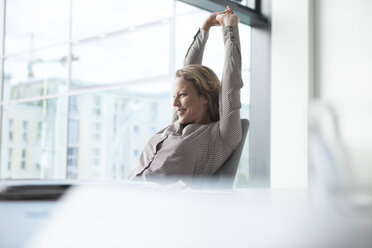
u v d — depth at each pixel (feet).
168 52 13.67
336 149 1.01
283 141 9.54
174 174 4.74
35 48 18.65
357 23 8.93
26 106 18.97
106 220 1.00
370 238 0.79
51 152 18.71
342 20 9.13
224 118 4.92
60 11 18.15
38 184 1.85
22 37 18.75
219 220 1.03
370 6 8.78
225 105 4.96
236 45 5.25
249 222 1.00
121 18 16.16
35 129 18.85
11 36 18.72
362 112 0.99
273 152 9.68
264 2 10.02
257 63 10.07
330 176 1.02
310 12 9.41
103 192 1.64
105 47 17.02
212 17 5.83
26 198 1.62
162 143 4.99
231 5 9.13
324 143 1.04
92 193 1.59
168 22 13.55
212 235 0.82
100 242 0.74
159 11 14.06
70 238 0.79
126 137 17.19
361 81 8.84
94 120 17.76
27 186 1.79
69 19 17.94
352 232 0.86
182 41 13.03
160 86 14.79
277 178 9.60
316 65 9.45
